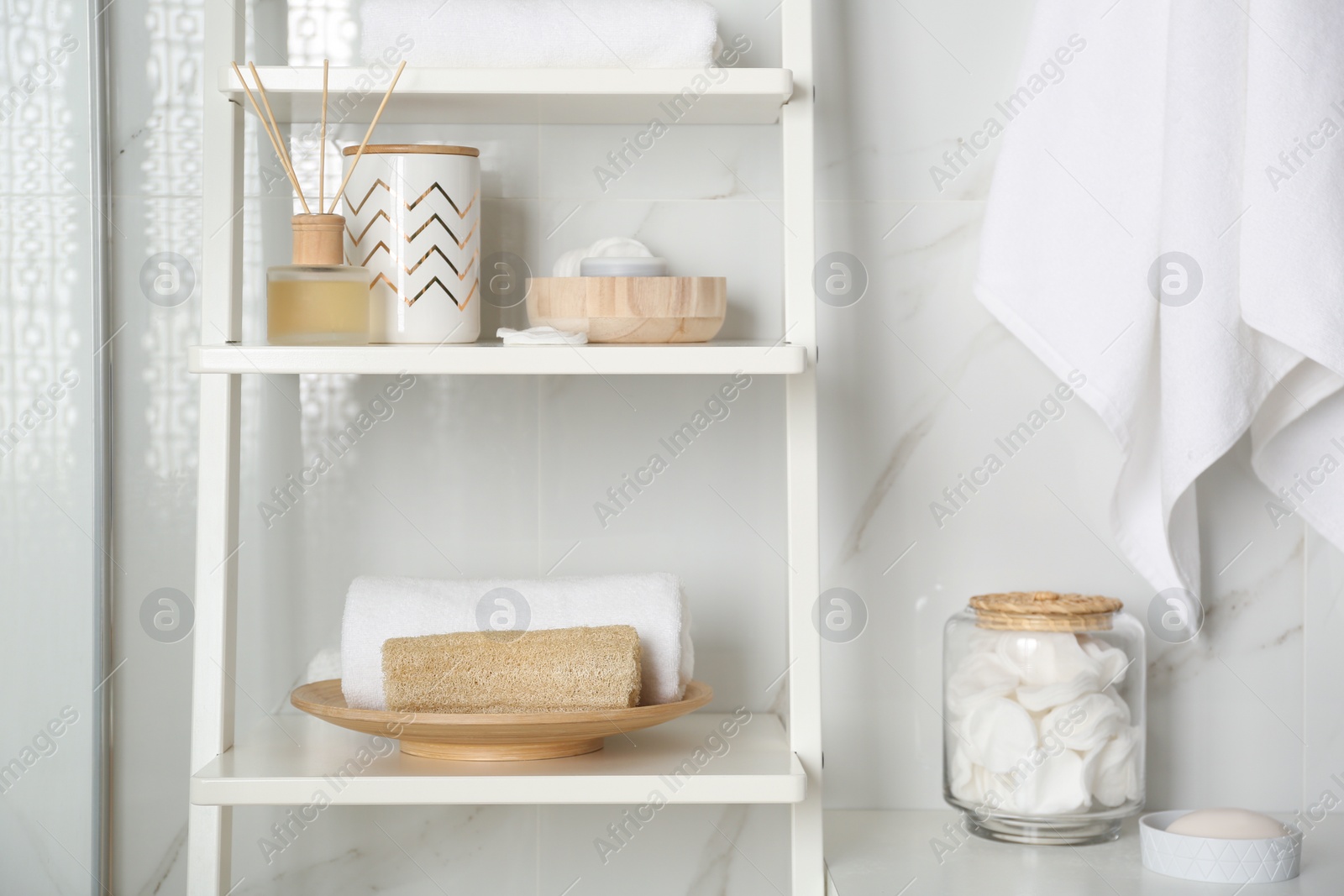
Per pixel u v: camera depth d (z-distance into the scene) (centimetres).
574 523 87
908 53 88
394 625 74
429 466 87
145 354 86
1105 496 88
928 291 88
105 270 85
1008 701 78
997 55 88
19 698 82
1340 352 72
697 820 88
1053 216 81
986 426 88
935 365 88
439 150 76
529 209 87
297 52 86
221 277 78
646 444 87
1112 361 79
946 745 83
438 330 76
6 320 82
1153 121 79
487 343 78
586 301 72
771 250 87
